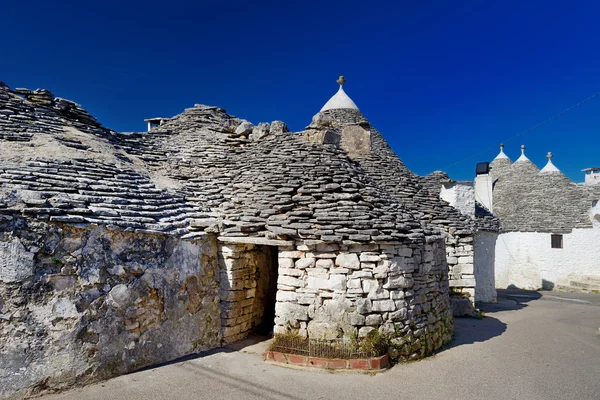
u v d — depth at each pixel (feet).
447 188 43.45
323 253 19.15
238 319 22.15
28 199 15.30
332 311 18.65
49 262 15.14
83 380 15.49
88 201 17.35
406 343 19.12
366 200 20.97
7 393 13.85
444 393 15.99
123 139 27.76
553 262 58.18
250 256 23.44
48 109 25.12
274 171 24.09
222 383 16.20
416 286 20.70
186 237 19.66
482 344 23.59
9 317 14.16
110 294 16.52
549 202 61.98
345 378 16.87
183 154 28.91
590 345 24.43
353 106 47.73
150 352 17.84
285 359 18.20
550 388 17.01
